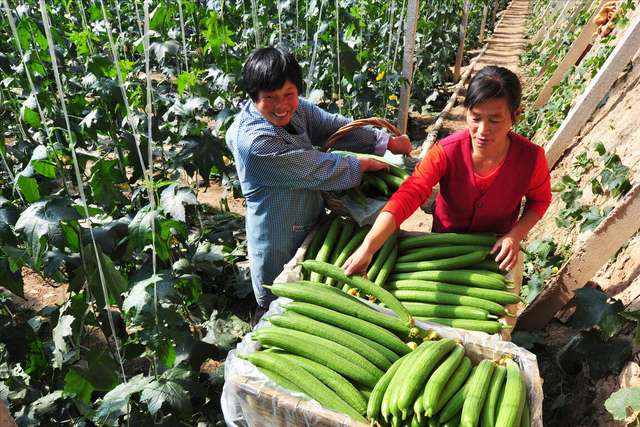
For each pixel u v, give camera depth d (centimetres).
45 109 326
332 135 252
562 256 336
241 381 158
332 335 173
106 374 223
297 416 151
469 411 140
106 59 304
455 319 192
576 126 438
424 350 159
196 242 363
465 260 212
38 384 262
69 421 247
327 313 180
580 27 791
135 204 313
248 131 221
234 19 667
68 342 276
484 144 186
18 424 236
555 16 1190
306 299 186
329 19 598
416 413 141
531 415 154
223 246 374
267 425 163
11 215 197
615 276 267
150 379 235
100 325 240
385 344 174
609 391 212
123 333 258
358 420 150
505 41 1470
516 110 181
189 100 327
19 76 322
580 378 233
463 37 940
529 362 163
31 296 359
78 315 224
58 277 253
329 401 154
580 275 261
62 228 197
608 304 228
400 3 753
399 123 596
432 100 784
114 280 230
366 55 559
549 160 458
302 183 229
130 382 235
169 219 249
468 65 1169
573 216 338
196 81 339
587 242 254
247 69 205
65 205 196
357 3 657
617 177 309
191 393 234
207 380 287
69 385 217
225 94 404
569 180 372
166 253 247
